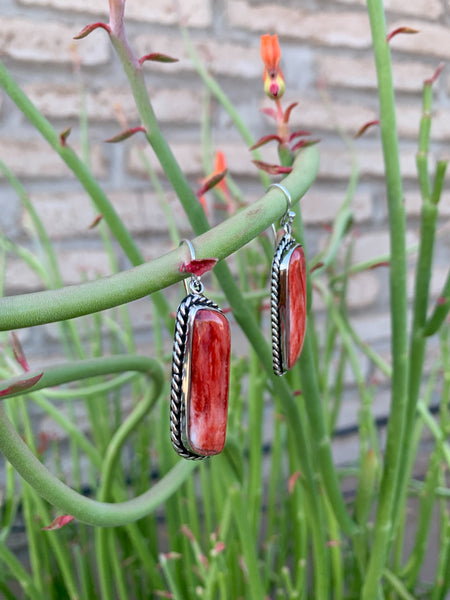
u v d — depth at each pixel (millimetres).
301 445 185
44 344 381
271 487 295
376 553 193
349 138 460
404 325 177
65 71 365
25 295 96
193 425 122
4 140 356
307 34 428
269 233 328
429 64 481
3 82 159
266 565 273
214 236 109
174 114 397
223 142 417
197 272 102
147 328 408
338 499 190
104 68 375
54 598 293
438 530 406
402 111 474
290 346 146
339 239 248
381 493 189
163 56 144
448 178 507
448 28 482
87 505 128
